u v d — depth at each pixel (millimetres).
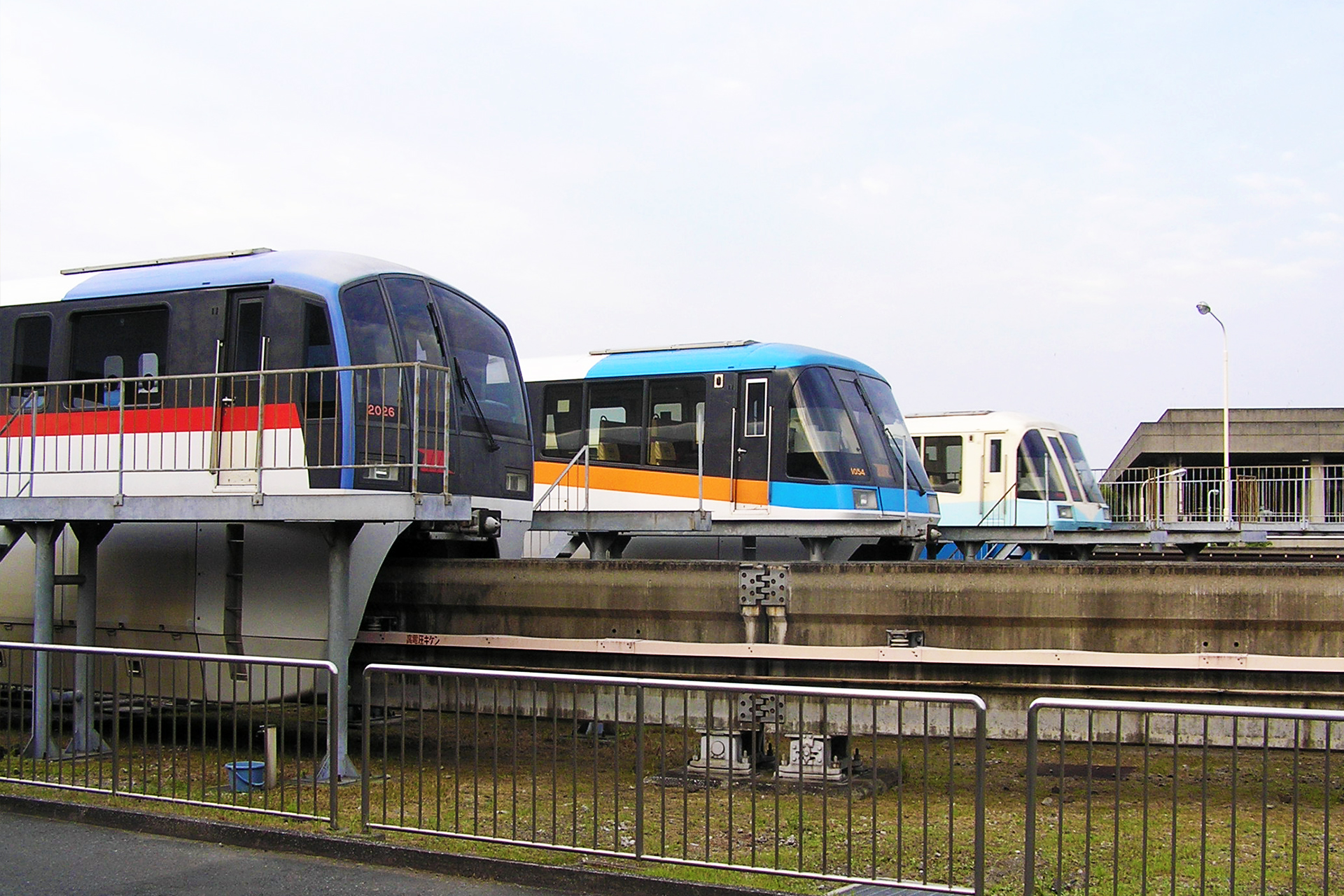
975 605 9391
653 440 16891
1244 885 6902
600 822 8234
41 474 11250
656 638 10250
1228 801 9203
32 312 11961
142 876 7156
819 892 6625
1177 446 43188
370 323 10805
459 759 8766
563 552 16938
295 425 10391
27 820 8523
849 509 15695
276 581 10984
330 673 7973
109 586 11578
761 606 9906
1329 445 42469
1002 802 9219
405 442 10836
